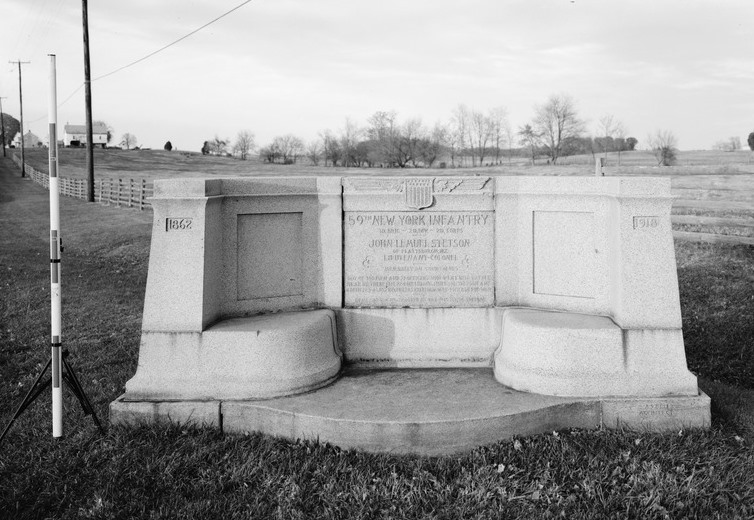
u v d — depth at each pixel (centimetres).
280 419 490
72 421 530
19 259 1666
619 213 533
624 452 446
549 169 4450
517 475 421
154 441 476
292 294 612
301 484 411
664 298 526
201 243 536
